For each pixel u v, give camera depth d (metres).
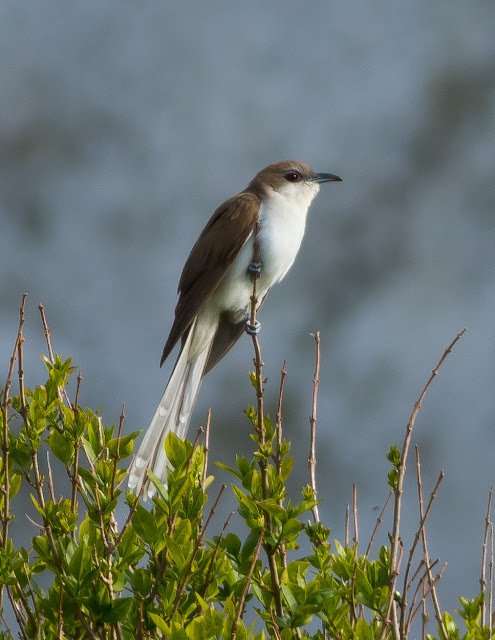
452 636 4.11
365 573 4.18
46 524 3.92
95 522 4.03
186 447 4.06
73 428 4.17
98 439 4.29
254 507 4.12
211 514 3.92
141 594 4.04
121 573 4.02
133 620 4.02
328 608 4.00
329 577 4.19
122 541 4.04
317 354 4.75
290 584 4.00
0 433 4.20
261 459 4.15
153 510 4.43
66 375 4.35
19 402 4.32
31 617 4.00
